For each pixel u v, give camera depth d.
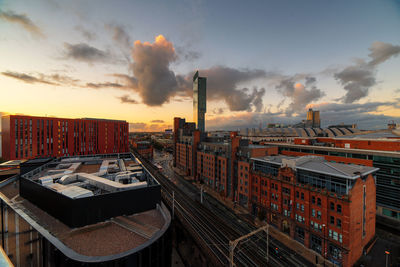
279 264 40.78
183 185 96.56
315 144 94.56
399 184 55.88
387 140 69.38
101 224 36.69
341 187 41.44
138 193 41.41
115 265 27.52
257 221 59.09
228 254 42.81
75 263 26.81
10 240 37.53
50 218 38.75
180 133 131.25
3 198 43.56
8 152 98.44
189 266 44.38
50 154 108.62
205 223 56.47
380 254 43.75
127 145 150.25
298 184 49.12
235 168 74.00
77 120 121.00
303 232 48.22
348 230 39.09
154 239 31.81
